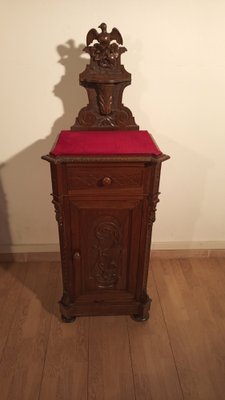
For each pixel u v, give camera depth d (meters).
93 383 1.25
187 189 1.78
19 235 1.88
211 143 1.63
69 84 1.45
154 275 1.86
